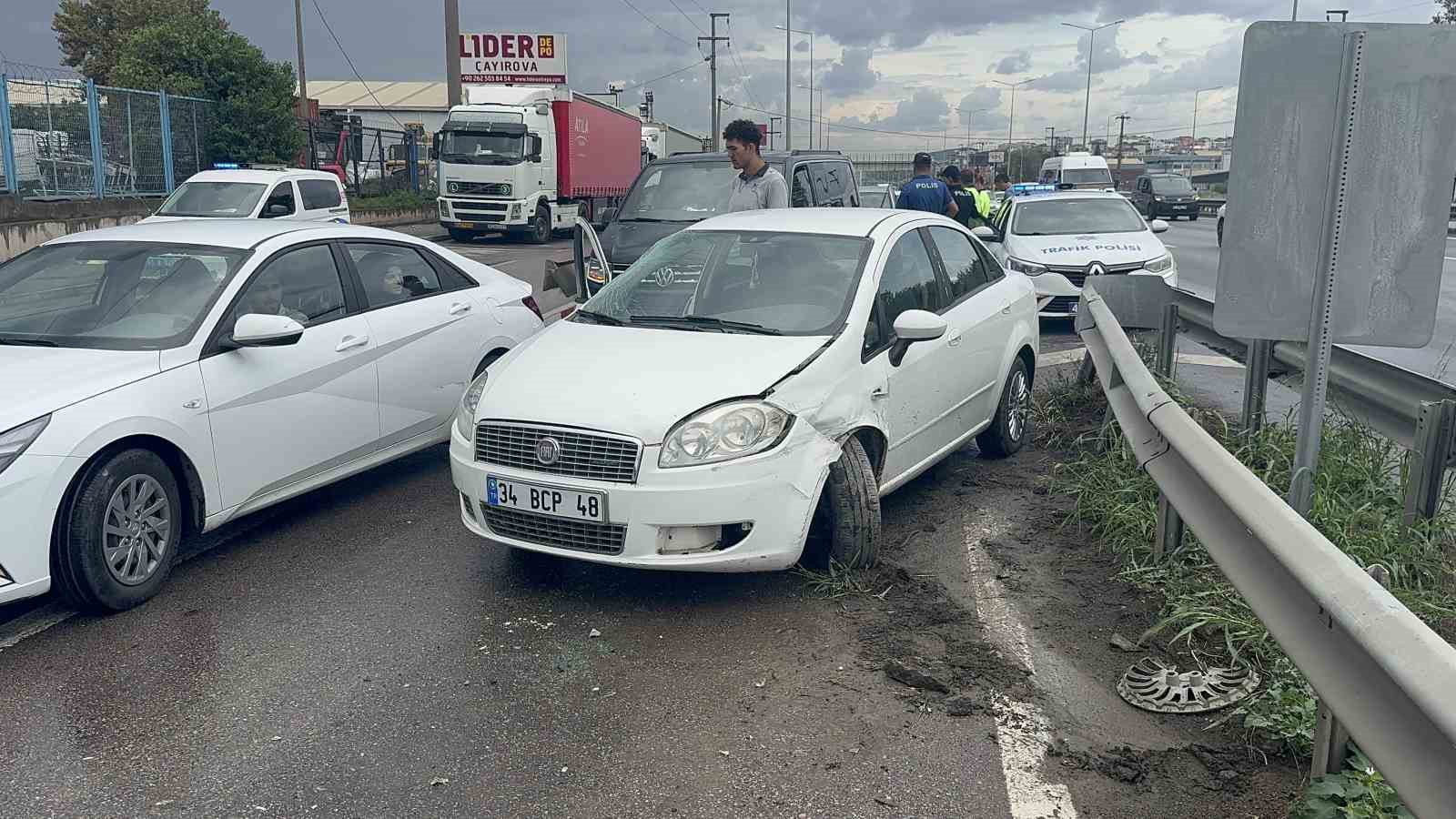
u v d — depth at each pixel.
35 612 4.65
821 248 5.63
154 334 5.06
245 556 5.32
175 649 4.27
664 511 4.35
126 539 4.63
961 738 3.59
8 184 19.64
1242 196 4.09
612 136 34.38
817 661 4.16
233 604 4.72
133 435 4.61
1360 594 2.42
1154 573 4.73
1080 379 8.40
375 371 6.02
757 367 4.70
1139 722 3.68
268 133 27.55
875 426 5.02
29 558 4.25
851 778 3.36
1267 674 3.87
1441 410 4.57
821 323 5.13
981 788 3.30
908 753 3.50
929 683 3.93
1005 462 6.94
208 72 27.39
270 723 3.70
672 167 12.12
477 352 6.85
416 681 4.00
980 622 4.48
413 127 39.59
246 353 5.24
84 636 4.40
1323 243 4.02
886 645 4.28
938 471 6.75
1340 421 5.97
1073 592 4.80
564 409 4.54
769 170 8.55
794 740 3.59
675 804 3.23
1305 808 2.92
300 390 5.52
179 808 3.20
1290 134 4.03
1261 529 3.02
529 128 27.69
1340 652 2.55
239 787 3.30
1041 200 13.83
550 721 3.71
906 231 5.98
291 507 6.14
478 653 4.23
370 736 3.61
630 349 5.00
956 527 5.70
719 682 3.99
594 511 4.41
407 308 6.40
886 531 5.65
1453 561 4.62
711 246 5.87
